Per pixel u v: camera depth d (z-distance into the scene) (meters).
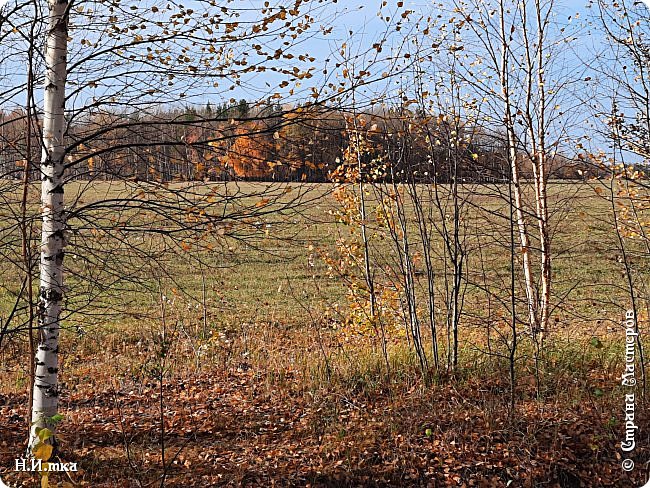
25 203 4.86
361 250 9.15
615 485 5.39
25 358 9.05
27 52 4.67
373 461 5.73
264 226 5.02
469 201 7.54
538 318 8.55
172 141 4.92
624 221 7.70
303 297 15.70
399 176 8.02
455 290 7.93
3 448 5.71
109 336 11.32
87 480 5.23
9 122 5.01
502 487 5.33
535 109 8.65
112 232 5.00
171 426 6.56
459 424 6.29
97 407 7.22
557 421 6.27
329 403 7.18
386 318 9.13
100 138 5.23
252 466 5.61
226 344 10.81
